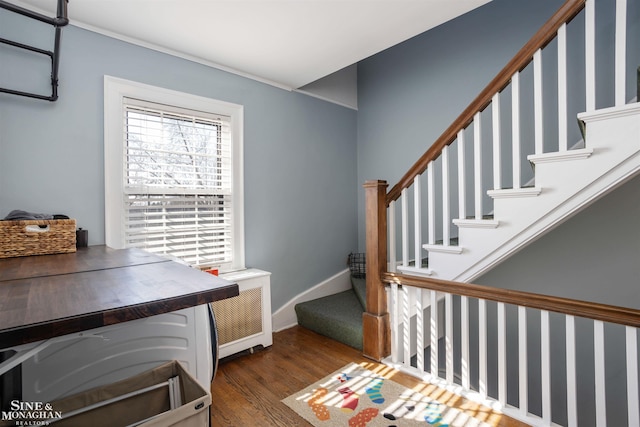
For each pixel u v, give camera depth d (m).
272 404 1.86
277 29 2.11
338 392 1.97
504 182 2.79
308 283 3.34
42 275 1.04
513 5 2.71
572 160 1.55
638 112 1.38
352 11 1.92
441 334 2.88
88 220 2.03
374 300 2.38
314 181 3.39
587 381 2.45
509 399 2.78
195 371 1.14
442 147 2.04
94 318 0.68
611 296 2.29
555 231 2.51
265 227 2.96
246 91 2.80
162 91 2.32
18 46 1.67
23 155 1.81
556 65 2.52
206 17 1.96
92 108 2.04
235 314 2.45
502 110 2.78
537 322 2.67
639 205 2.18
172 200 2.40
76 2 1.79
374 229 2.34
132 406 1.00
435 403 1.85
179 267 1.19
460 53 3.02
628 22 2.25
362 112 3.85
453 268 1.99
